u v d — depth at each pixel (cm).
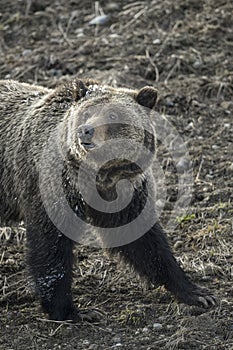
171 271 1789
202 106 2472
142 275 1822
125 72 2598
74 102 1727
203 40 2723
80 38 2802
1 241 2069
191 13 2841
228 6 2831
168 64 2636
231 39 2731
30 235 1744
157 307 1772
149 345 1631
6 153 1848
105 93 1717
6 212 1903
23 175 1794
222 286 1831
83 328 1717
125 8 2906
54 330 1712
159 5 2875
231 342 1616
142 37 2761
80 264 1955
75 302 1816
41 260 1720
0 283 1905
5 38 2870
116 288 1862
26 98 1889
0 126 1877
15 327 1731
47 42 2812
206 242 1978
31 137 1794
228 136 2358
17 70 2678
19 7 2988
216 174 2230
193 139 2361
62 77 2611
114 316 1756
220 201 2130
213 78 2575
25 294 1856
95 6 2923
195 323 1678
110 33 2803
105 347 1639
